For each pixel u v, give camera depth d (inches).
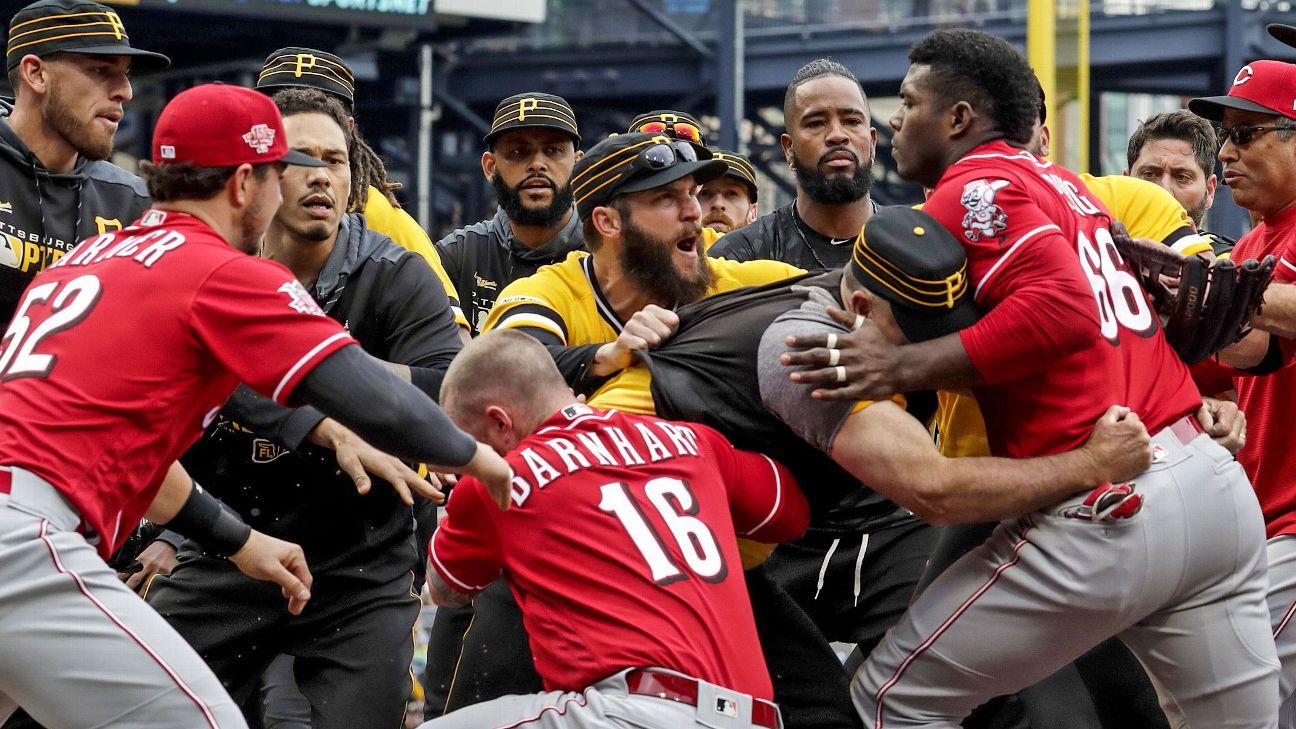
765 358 515.8
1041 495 484.7
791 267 605.6
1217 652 503.2
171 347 466.0
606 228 571.8
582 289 589.9
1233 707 506.9
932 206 496.7
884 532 693.3
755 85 2925.7
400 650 630.5
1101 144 2955.2
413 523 650.8
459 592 512.1
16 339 478.0
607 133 3289.9
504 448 508.4
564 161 831.1
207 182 484.1
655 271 568.7
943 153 524.7
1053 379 491.5
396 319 635.5
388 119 3090.6
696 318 550.0
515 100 827.4
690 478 489.7
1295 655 623.2
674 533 472.4
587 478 477.4
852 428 498.9
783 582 697.6
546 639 470.6
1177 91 2842.0
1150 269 527.5
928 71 522.9
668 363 538.0
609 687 451.8
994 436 518.0
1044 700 658.2
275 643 633.6
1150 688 680.4
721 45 2856.8
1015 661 506.0
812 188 769.6
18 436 457.4
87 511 463.2
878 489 501.0
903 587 686.5
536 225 834.2
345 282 627.5
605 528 469.1
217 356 465.7
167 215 487.5
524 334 521.7
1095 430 484.7
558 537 470.9
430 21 2485.2
